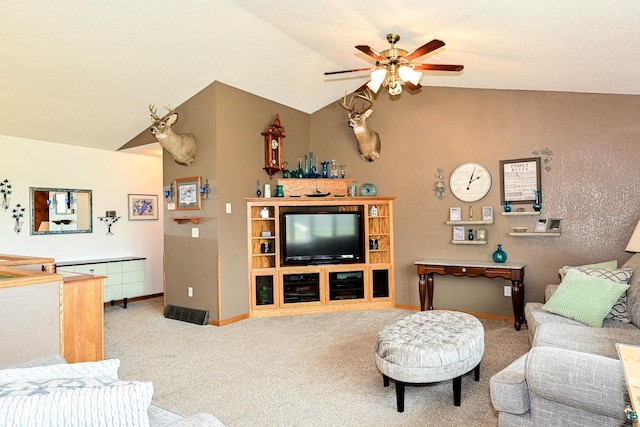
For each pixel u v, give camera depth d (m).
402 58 3.47
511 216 4.91
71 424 1.15
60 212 5.77
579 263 4.51
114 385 1.29
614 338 2.51
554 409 1.81
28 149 5.47
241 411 2.73
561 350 1.84
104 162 6.27
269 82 5.30
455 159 5.26
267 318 5.22
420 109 5.48
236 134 5.23
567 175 4.56
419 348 2.64
